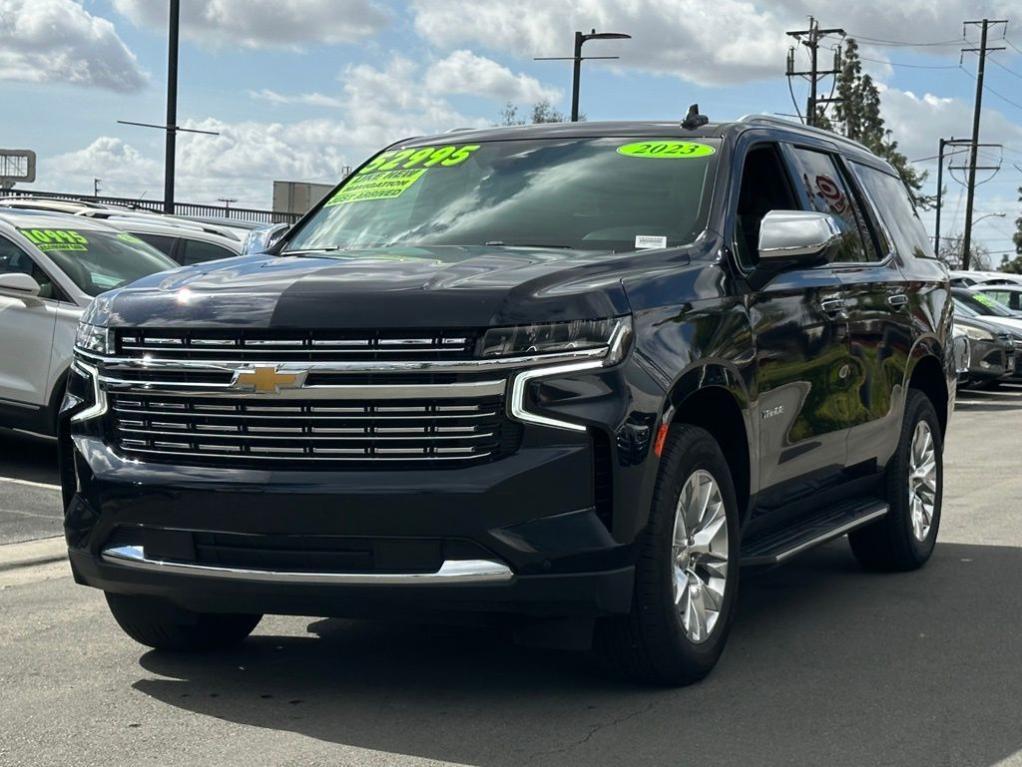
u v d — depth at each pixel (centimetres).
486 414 426
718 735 436
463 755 414
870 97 7319
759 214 597
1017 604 641
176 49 2652
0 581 670
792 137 648
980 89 5725
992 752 423
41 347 972
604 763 408
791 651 548
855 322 632
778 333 545
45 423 974
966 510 932
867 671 518
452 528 421
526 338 427
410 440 428
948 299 784
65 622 589
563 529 426
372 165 648
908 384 705
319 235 599
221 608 460
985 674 515
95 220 1081
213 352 445
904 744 430
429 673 508
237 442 445
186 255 1188
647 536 455
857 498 684
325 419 433
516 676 504
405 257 509
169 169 2662
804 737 435
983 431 1578
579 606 434
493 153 613
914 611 626
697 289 495
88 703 468
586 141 604
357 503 424
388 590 428
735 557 510
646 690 486
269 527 433
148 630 518
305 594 436
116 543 466
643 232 539
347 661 526
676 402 463
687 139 588
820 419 595
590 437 430
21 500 879
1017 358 2178
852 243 671
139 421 461
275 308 438
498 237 554
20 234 1000
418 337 427
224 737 431
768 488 553
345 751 417
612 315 443
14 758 410
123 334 466
